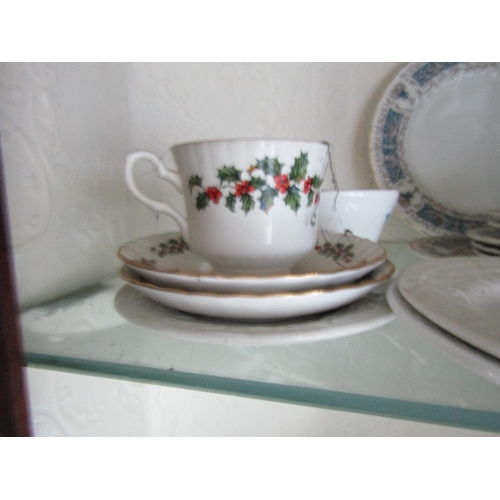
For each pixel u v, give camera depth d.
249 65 0.52
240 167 0.28
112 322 0.29
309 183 0.30
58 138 0.34
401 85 0.52
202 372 0.24
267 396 0.23
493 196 0.54
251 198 0.28
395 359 0.24
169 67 0.46
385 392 0.22
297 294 0.23
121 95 0.41
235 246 0.29
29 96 0.31
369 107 0.55
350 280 0.27
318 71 0.54
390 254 0.47
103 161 0.39
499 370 0.17
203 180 0.29
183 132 0.49
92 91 0.37
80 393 0.39
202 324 0.25
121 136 0.41
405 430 0.60
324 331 0.24
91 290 0.36
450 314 0.21
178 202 0.49
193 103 0.50
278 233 0.29
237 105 0.53
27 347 0.26
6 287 0.21
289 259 0.30
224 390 0.23
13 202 0.29
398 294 0.25
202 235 0.30
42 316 0.31
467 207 0.54
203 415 0.56
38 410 0.34
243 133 0.54
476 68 0.52
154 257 0.33
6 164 0.29
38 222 0.32
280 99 0.55
